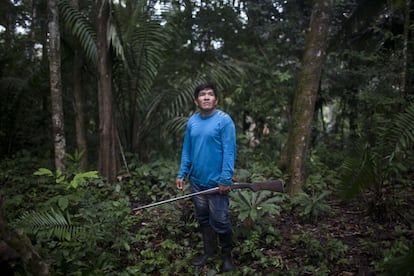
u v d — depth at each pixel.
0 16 8.46
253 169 5.61
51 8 5.36
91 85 7.66
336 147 7.72
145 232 3.94
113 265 3.23
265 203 3.84
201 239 3.85
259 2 7.59
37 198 4.84
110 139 5.77
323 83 8.25
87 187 4.65
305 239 3.69
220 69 6.41
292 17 7.46
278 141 7.21
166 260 3.34
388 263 2.50
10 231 2.24
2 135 7.51
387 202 4.25
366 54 7.27
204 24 7.46
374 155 3.98
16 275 2.29
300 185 4.91
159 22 6.06
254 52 7.32
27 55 8.65
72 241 3.41
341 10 7.72
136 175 5.78
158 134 7.10
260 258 3.41
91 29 5.79
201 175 3.28
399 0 6.27
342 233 3.95
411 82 6.69
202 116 3.28
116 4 5.68
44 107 8.03
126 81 6.25
